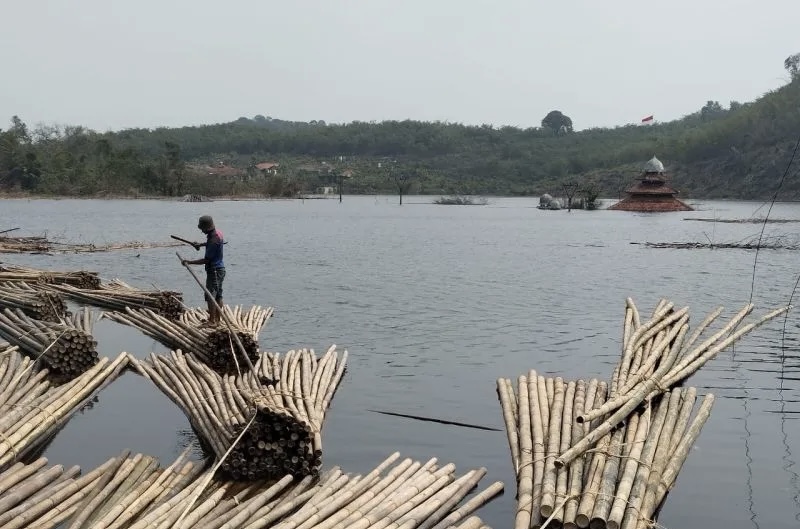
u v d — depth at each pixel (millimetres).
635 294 21609
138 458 7996
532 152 172625
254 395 8828
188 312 16188
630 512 6551
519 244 41312
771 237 47156
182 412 9898
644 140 165625
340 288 22500
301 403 9203
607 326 16359
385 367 12438
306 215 73375
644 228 57656
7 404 9383
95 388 10773
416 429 9359
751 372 12195
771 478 7945
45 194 107438
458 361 12922
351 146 177625
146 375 11461
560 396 9328
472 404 10383
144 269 26906
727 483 7828
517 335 15266
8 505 6867
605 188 136125
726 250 37625
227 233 48094
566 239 45750
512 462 8297
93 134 148500
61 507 6910
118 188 109875
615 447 7656
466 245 40344
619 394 9047
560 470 7203
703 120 187125
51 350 11500
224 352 11820
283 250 35969
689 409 9094
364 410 10070
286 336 14977
